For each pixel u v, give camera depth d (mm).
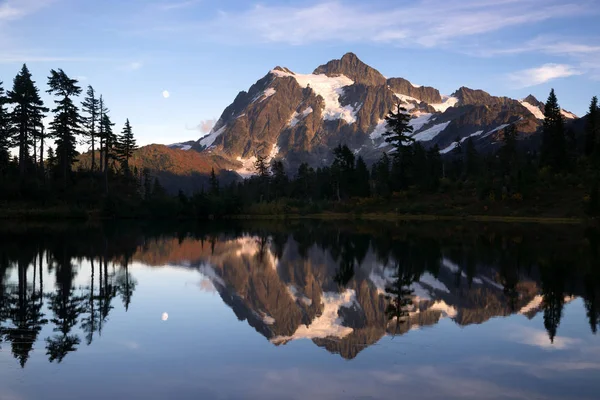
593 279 27953
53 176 93000
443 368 13477
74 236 51438
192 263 34781
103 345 15234
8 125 84812
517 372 13180
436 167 145375
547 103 134625
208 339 16047
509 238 54500
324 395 11531
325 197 153250
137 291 24047
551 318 19344
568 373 13133
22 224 66000
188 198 121875
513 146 151625
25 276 27719
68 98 86125
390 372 13148
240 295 23703
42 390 11719
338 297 23734
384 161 156375
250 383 12266
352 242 51531
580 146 164125
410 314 20219
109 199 93188
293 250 44281
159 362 13773
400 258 37688
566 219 90625
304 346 15477
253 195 164250
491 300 22672
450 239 53750
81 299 22000
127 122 116812
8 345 15227
